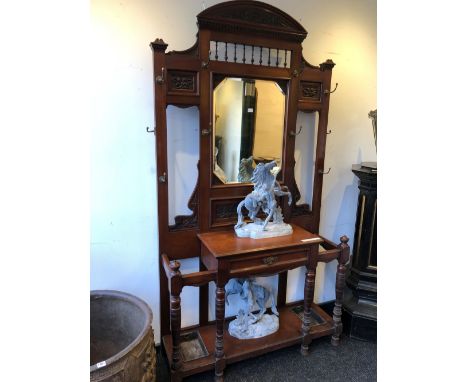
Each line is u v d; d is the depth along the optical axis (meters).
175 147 1.61
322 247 2.12
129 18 1.42
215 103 1.52
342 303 1.98
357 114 2.06
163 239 1.58
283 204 1.80
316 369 1.64
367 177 1.88
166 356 1.65
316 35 1.83
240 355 1.57
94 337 1.51
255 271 1.48
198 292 1.82
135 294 1.67
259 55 1.69
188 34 1.53
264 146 1.68
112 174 1.51
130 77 1.46
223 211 1.68
